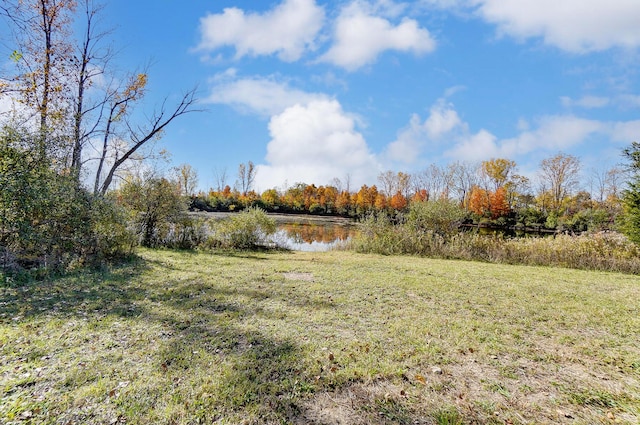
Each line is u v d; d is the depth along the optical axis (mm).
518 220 38094
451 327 4676
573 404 2902
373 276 8234
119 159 13555
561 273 9680
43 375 3023
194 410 2627
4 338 3760
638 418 2717
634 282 8516
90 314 4711
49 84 11328
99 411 2557
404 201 49031
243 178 58250
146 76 13680
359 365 3445
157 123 14070
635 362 3736
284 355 3617
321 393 2938
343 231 28828
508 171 47188
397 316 5117
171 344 3793
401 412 2699
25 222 6887
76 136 10445
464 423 2588
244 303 5535
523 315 5371
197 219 14859
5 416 2434
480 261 12242
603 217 27547
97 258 8469
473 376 3334
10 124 7109
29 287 6020
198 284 6785
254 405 2725
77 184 8477
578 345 4191
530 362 3693
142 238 13102
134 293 5926
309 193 60500
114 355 3475
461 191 44375
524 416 2711
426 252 13453
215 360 3443
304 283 7215
